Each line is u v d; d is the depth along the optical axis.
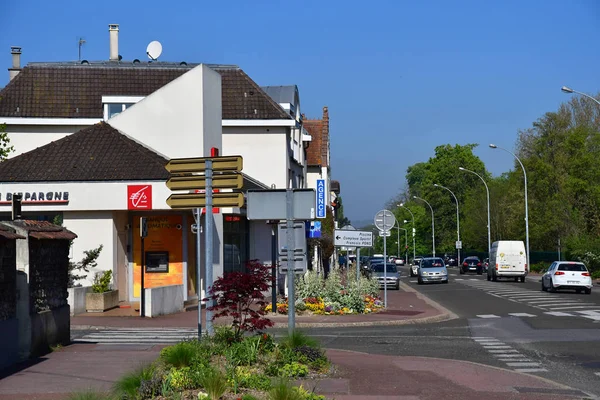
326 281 26.94
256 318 12.46
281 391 8.98
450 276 70.38
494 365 13.87
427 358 14.33
